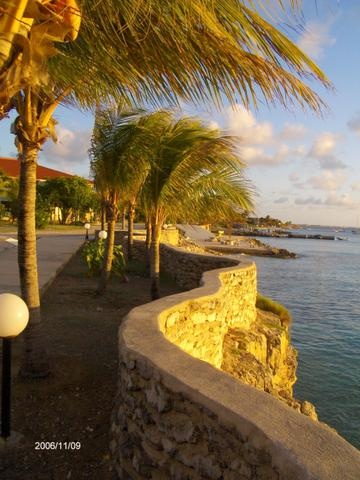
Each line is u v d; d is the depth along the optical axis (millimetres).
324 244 110812
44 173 60344
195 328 6047
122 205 19391
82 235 35781
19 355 6457
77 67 4141
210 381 2932
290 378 11469
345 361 15102
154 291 10984
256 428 2320
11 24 2689
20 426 4430
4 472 3713
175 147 9328
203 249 32312
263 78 3047
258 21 2734
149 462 3188
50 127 5262
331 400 11844
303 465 1983
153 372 3230
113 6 3008
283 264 50750
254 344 9336
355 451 2104
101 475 3738
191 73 3361
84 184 53188
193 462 2752
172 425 2961
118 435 3750
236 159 9562
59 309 9648
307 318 22141
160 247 17219
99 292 11344
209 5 2779
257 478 2270
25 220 5383
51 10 2814
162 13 2938
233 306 9781
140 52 3416
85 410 4840
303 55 2777
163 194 10078
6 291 10594
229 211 11750
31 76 2906
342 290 32188
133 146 9578
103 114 9211
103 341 7391
